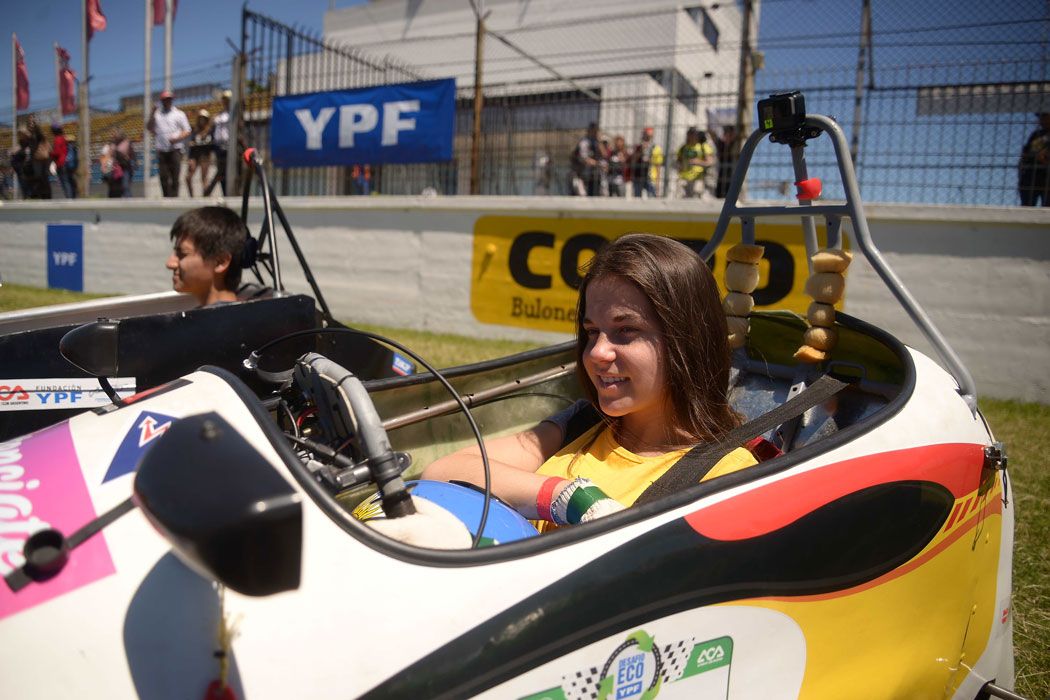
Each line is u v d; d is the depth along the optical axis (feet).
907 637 5.46
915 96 21.25
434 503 4.70
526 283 26.84
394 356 11.23
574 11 44.50
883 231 21.68
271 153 32.12
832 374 7.04
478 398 7.41
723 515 4.46
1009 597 6.82
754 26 24.49
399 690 3.45
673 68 30.12
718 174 24.79
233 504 2.65
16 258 42.50
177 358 8.66
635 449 5.81
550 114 30.99
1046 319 20.22
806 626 4.84
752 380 7.63
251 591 2.71
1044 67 19.99
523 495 5.22
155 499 2.77
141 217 36.88
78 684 3.15
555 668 3.86
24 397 8.44
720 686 4.49
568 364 8.24
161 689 3.19
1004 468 6.77
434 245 28.76
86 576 3.44
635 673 4.13
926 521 5.46
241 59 32.63
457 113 30.99
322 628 3.43
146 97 39.81
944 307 21.24
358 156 30.07
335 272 31.19
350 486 4.25
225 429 3.13
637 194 28.78
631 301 5.36
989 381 20.94
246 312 9.10
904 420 5.60
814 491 4.84
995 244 20.61
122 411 4.59
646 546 4.17
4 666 3.15
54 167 45.32
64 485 3.94
